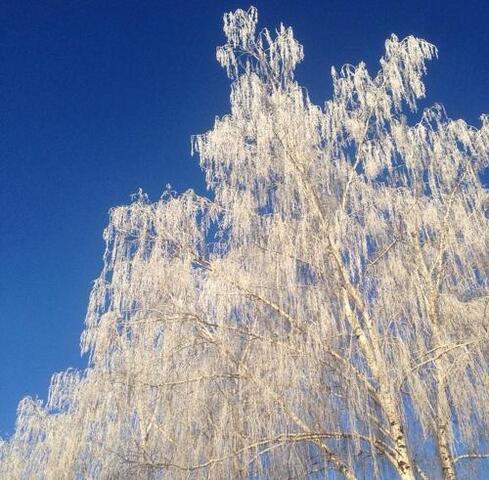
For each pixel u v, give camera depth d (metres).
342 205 8.38
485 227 8.33
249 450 6.91
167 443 7.32
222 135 8.76
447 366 7.12
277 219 8.07
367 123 8.91
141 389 7.61
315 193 8.23
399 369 6.95
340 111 8.91
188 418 7.25
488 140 8.62
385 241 8.21
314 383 6.96
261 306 7.70
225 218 8.38
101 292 8.48
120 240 8.59
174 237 8.47
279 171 8.47
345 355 7.21
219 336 7.54
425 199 8.57
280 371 7.03
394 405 6.83
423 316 7.62
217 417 7.19
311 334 7.11
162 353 7.66
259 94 8.77
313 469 7.14
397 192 8.64
